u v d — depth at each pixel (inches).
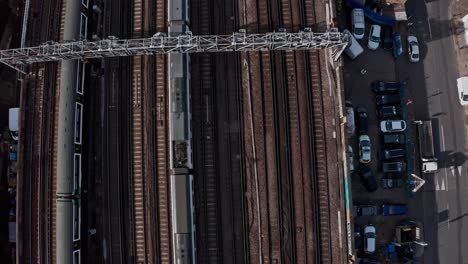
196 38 1692.9
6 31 2076.8
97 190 1862.7
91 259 1836.9
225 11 1921.8
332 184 1787.6
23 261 1765.5
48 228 1759.4
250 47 1784.0
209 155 1845.5
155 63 1841.8
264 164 1801.2
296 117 1830.7
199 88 1878.7
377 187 2085.4
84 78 1839.3
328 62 1834.4
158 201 1786.4
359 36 2112.5
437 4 2198.6
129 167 1817.2
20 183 1768.0
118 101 1857.8
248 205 1796.3
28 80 1843.0
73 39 1758.1
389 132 2076.8
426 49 2170.3
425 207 2081.7
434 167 2039.9
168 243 1763.0
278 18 1877.5
